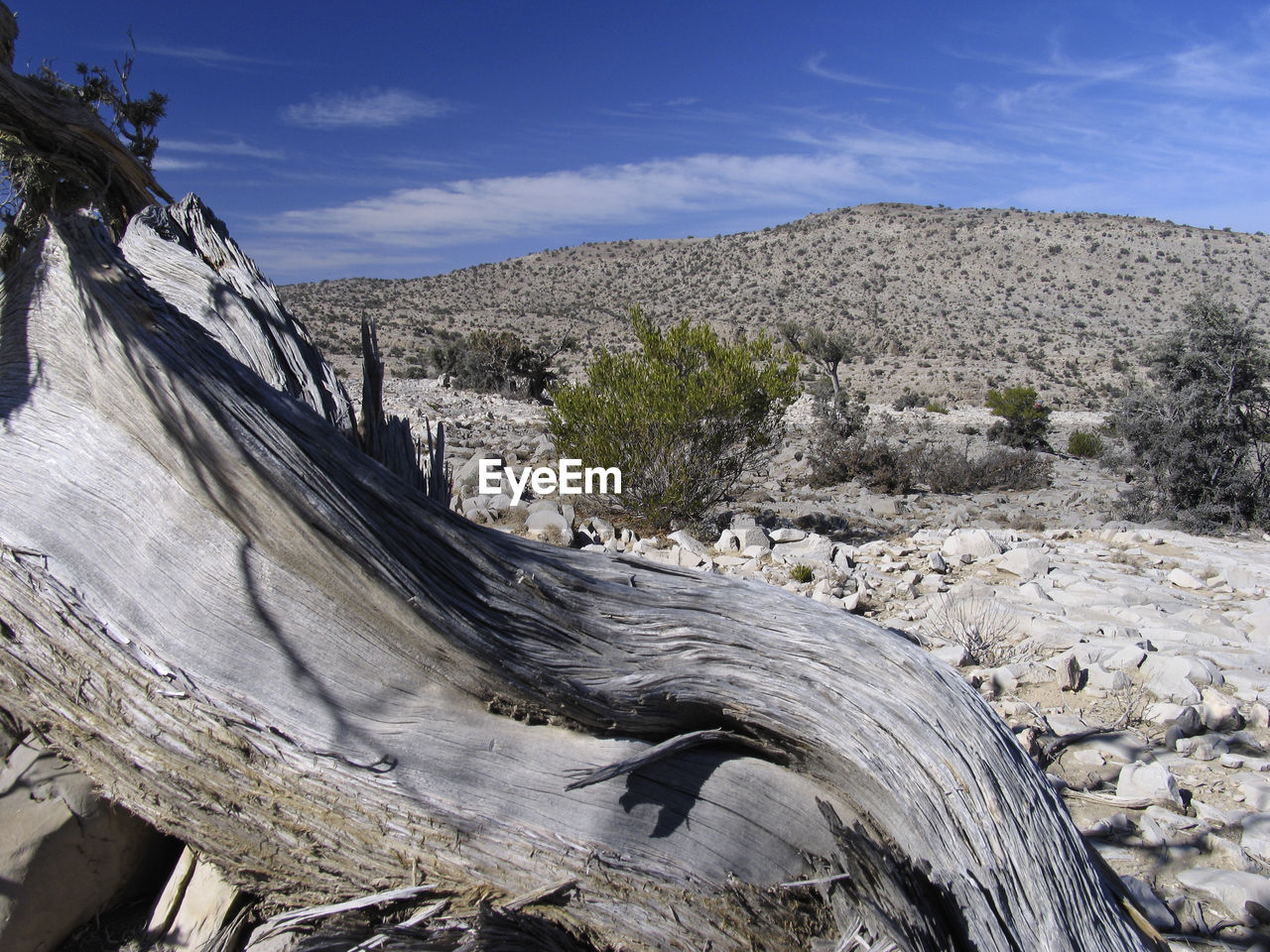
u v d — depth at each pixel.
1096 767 4.98
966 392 68.12
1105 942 2.58
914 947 2.58
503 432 20.36
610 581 3.24
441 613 3.04
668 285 166.38
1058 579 8.98
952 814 2.77
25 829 3.14
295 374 3.91
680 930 2.81
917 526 13.58
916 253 168.12
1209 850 4.20
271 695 3.05
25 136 6.96
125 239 4.34
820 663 3.06
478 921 2.71
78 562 3.25
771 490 17.31
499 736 3.07
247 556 3.12
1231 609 8.27
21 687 3.33
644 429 11.09
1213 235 161.50
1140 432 15.38
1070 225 170.75
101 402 3.29
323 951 2.80
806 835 3.04
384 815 2.96
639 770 3.04
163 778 3.15
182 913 3.23
